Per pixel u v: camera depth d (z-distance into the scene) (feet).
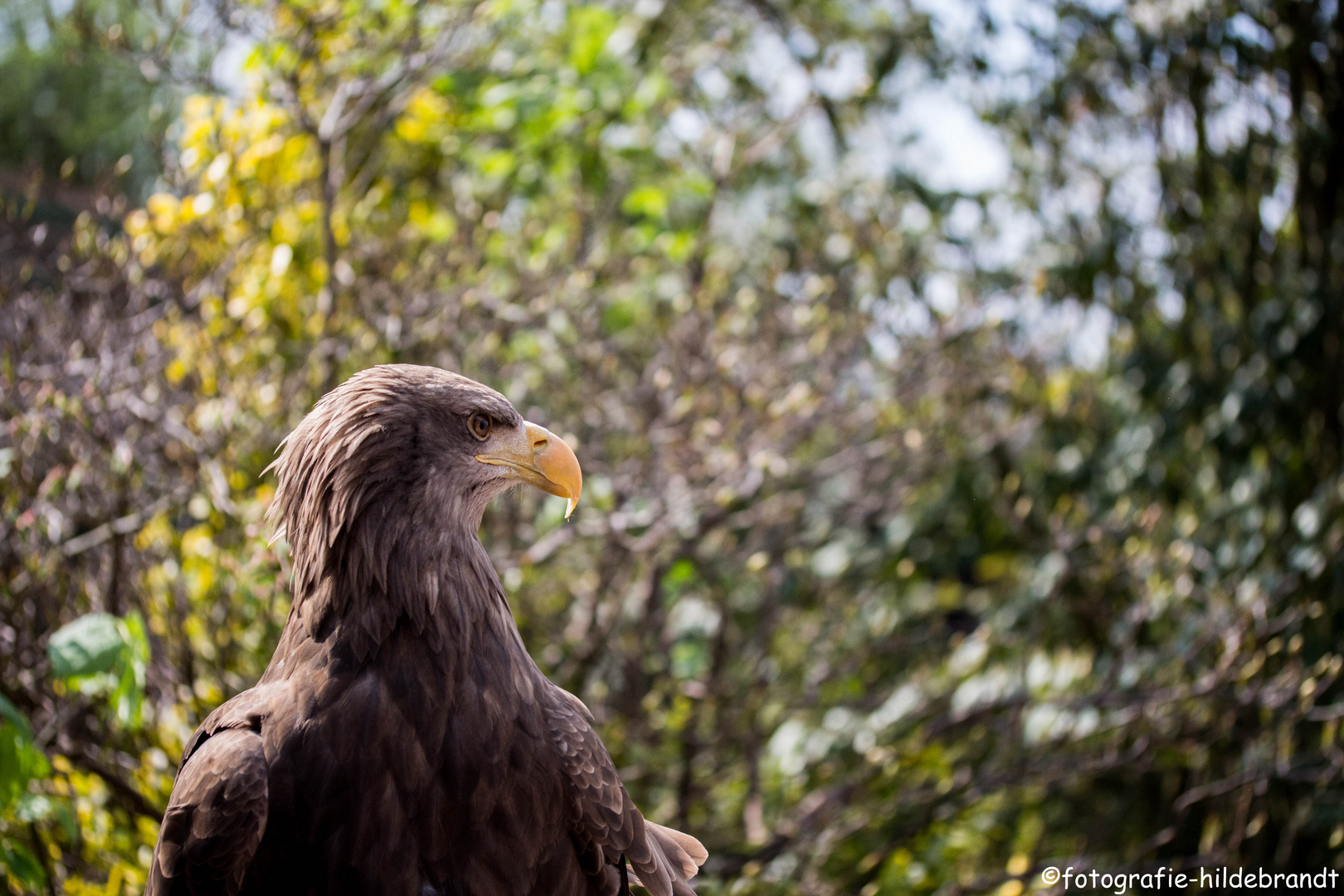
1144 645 17.80
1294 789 15.75
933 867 15.44
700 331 14.80
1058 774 15.33
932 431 17.60
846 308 16.47
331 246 13.12
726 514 14.55
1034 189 20.29
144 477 12.35
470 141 17.99
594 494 15.47
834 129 19.81
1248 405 17.47
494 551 14.29
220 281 12.97
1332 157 17.40
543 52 18.45
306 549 6.81
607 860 7.22
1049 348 19.95
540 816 6.80
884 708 17.48
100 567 12.15
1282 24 17.49
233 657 12.07
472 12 14.40
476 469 6.89
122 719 9.30
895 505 18.30
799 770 16.71
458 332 14.14
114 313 12.78
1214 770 16.19
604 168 18.66
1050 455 20.11
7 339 12.03
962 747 16.81
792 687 17.63
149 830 11.32
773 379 14.87
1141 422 19.12
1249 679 14.92
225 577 11.82
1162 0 18.35
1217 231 18.42
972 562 22.95
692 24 21.16
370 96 14.43
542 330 14.80
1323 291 17.33
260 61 13.71
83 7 13.92
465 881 6.52
